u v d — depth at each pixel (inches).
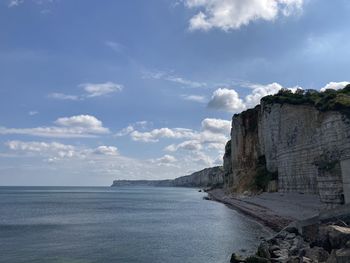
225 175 6314.0
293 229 1441.9
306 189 2659.9
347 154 1728.6
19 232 2174.0
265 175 3789.4
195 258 1381.6
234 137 5009.8
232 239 1729.8
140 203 5002.5
